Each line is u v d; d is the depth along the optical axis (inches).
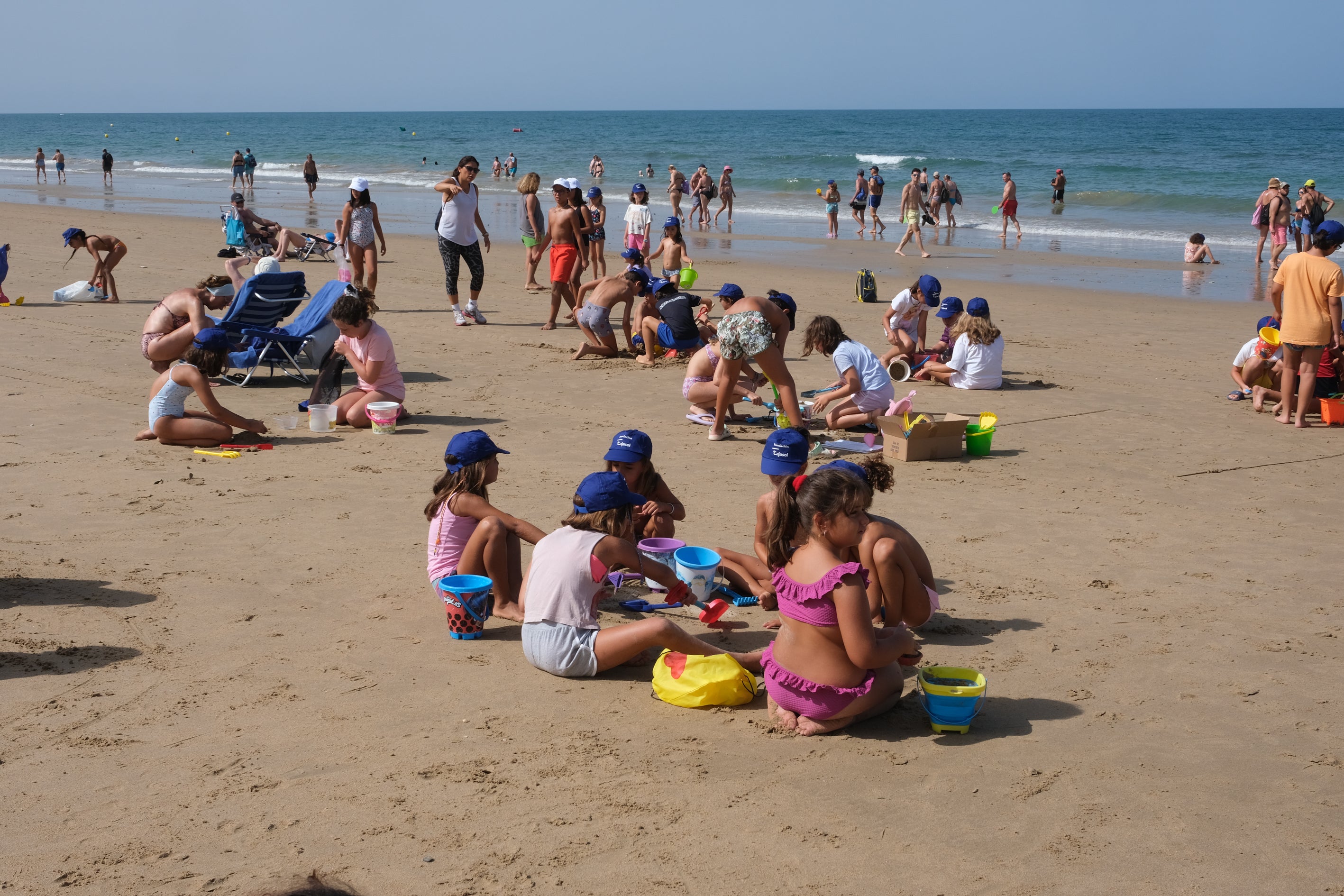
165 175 2303.2
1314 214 836.6
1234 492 313.6
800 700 175.9
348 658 203.3
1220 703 187.6
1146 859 141.8
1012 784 161.2
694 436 371.2
